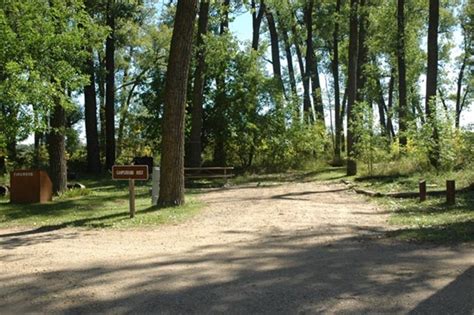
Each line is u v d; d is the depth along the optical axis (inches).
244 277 249.3
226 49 1098.7
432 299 208.2
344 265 269.0
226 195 751.1
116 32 1462.8
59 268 279.0
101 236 398.9
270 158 1338.6
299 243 340.2
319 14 1584.6
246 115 1272.1
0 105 597.3
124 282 244.8
